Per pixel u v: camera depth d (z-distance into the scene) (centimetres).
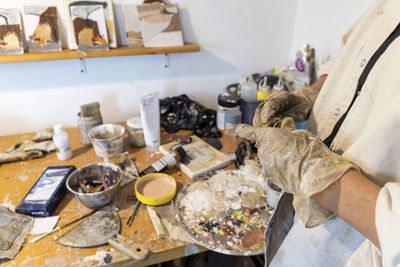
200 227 80
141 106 105
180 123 130
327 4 123
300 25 143
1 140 120
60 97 125
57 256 71
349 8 113
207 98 151
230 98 128
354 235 57
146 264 75
